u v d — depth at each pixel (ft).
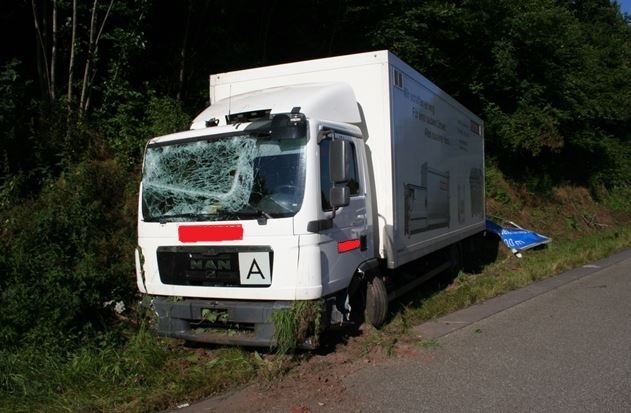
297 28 44.27
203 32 38.06
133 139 30.12
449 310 26.81
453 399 15.88
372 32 46.03
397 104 23.11
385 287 23.07
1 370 16.76
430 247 28.07
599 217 79.56
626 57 90.58
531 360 19.13
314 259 17.65
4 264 20.12
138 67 35.45
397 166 22.93
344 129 20.29
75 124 29.37
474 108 64.34
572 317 25.16
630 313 25.79
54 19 30.12
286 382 17.22
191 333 19.17
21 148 27.43
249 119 19.57
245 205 18.16
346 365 18.74
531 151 62.85
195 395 16.30
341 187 18.33
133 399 15.98
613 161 88.22
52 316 18.90
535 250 50.42
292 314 17.40
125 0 32.78
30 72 32.63
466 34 56.24
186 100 35.96
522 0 59.57
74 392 16.38
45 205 24.84
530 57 63.16
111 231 24.89
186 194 19.22
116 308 22.07
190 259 18.92
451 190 32.55
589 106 69.41
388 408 15.34
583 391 16.29
